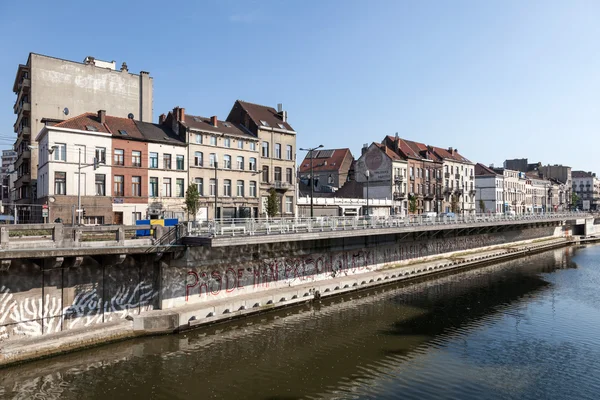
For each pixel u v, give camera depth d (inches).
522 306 1153.4
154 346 808.3
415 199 2679.6
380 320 1013.8
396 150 2810.0
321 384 676.7
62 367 703.1
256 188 1942.7
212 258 1000.9
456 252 1977.1
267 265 1139.3
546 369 741.9
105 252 788.0
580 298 1243.8
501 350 830.5
